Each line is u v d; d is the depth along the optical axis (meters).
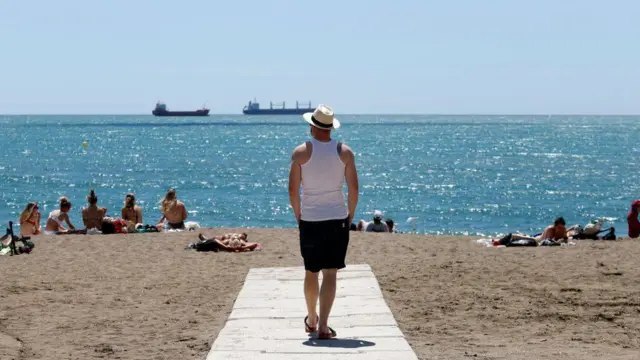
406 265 15.02
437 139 168.50
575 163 93.38
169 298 12.41
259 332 9.41
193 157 102.94
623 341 9.38
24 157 100.75
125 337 9.94
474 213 46.97
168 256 17.03
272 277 13.52
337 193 8.89
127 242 19.44
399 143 147.88
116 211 45.94
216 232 21.44
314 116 8.85
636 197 56.19
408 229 39.88
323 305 8.98
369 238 20.02
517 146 137.25
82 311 11.54
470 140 163.88
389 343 8.73
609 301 11.51
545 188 62.91
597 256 15.76
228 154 110.06
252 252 17.52
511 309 11.15
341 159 8.85
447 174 76.50
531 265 14.75
